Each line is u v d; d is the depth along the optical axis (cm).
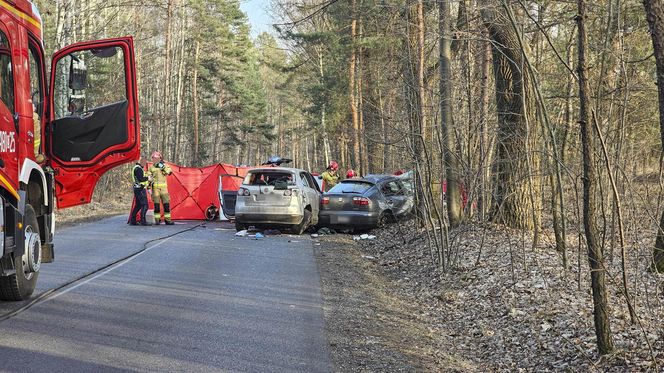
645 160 1089
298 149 8762
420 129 1162
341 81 3231
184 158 6069
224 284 954
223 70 5906
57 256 1184
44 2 2441
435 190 1454
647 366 553
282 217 1631
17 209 744
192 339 650
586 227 577
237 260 1198
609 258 1020
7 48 731
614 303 778
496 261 1059
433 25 1380
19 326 673
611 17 820
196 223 2019
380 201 1705
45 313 736
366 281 1056
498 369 635
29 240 793
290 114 5853
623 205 1015
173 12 4441
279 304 832
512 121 1188
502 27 1145
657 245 901
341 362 600
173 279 980
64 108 1121
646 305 767
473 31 1184
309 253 1335
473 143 1223
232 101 6294
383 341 692
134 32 3375
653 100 1081
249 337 667
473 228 1292
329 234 1716
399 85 1373
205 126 6731
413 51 1315
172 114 4844
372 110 2289
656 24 529
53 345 607
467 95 1252
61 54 882
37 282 922
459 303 904
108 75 3203
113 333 660
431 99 1211
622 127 895
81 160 890
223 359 588
